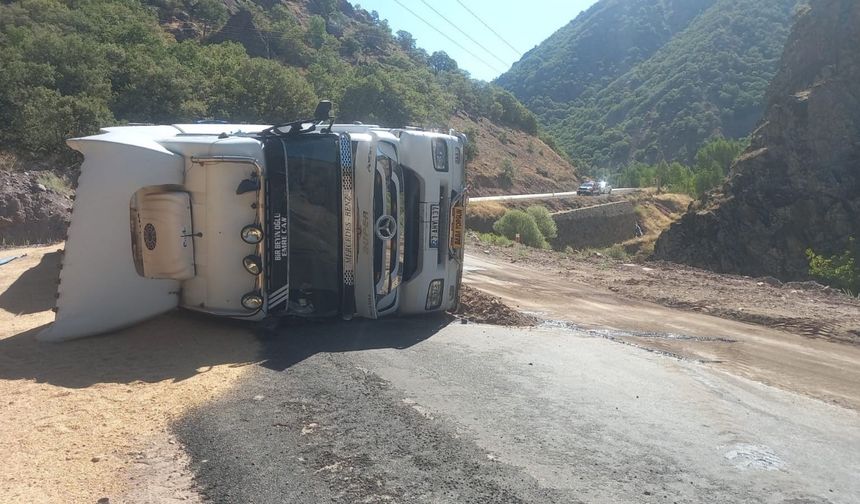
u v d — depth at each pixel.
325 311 6.88
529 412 4.71
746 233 64.19
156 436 4.00
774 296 14.83
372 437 4.07
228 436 3.99
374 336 6.69
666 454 4.15
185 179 6.31
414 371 5.51
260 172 6.22
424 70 140.12
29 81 39.50
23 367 5.23
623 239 81.00
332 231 6.79
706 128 174.88
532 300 12.52
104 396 4.63
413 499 3.36
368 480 3.53
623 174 136.00
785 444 4.62
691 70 196.62
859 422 5.66
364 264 6.97
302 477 3.53
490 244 25.28
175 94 50.53
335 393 4.82
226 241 6.27
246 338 6.24
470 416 4.53
